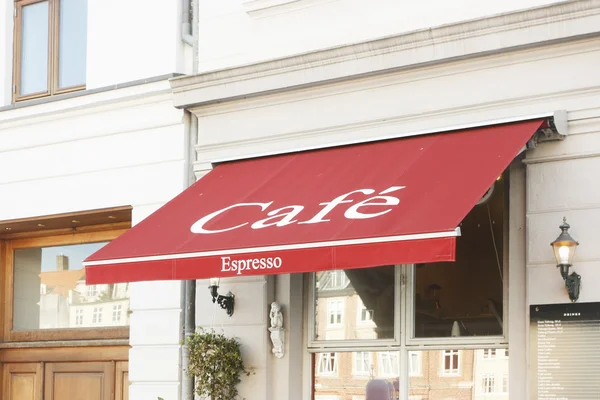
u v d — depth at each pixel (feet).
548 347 27.76
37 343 41.68
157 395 35.78
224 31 36.19
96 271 30.27
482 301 30.53
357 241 25.71
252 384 33.50
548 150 28.73
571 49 28.50
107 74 38.93
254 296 33.81
